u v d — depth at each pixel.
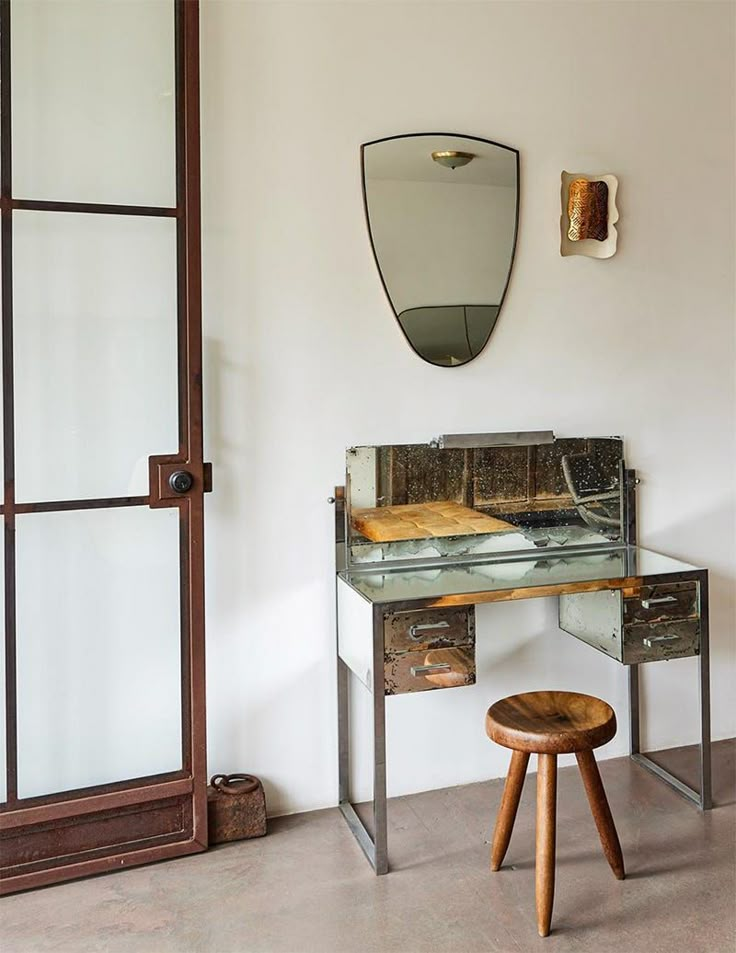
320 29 2.44
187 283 2.23
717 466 3.02
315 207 2.46
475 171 2.62
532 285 2.72
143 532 2.27
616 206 2.80
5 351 2.11
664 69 2.85
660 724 2.98
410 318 2.57
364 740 2.62
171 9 2.24
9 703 2.15
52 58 2.13
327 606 2.56
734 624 3.04
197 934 1.98
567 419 2.79
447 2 2.57
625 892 2.13
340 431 2.53
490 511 2.68
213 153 2.35
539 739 1.99
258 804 2.40
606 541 2.84
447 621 2.24
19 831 2.15
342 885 2.18
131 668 2.28
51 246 2.14
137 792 2.25
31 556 2.16
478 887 2.17
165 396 2.28
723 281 2.99
